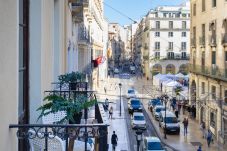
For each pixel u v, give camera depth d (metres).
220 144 26.69
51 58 8.71
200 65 33.91
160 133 30.25
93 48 38.12
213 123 29.47
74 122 4.80
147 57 79.94
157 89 47.03
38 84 6.58
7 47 4.25
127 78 79.38
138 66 105.06
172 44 76.00
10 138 4.29
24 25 6.24
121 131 28.97
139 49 105.56
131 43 155.25
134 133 29.05
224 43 27.98
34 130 4.28
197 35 35.22
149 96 46.62
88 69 29.53
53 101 5.07
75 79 9.48
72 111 4.86
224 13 28.16
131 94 47.47
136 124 30.55
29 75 6.55
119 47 151.88
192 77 36.84
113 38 127.94
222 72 27.70
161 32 76.12
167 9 76.88
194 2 36.19
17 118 4.70
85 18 27.95
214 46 30.44
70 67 16.62
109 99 44.75
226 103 26.94
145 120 33.94
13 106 4.50
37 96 6.57
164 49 76.19
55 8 10.67
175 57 75.44
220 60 28.92
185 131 30.19
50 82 8.40
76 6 18.36
